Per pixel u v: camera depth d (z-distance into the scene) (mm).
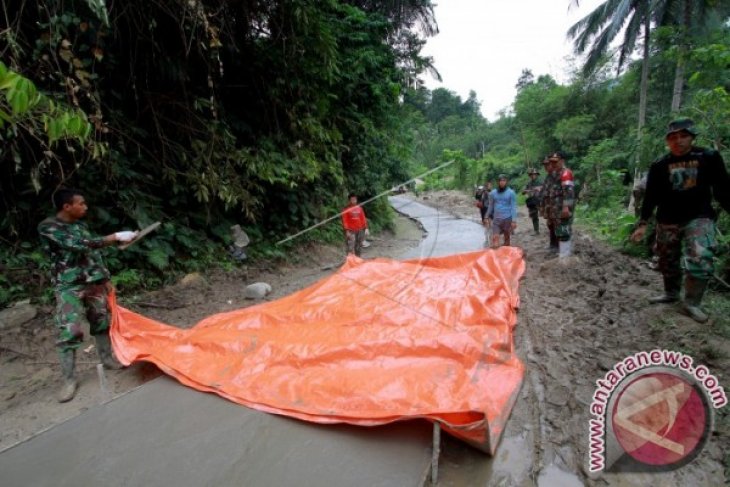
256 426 2406
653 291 4277
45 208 4473
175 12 4797
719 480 1901
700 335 3051
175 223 5887
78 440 2365
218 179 5855
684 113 5773
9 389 3080
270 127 7273
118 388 3051
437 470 2049
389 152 12828
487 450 2129
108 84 5156
